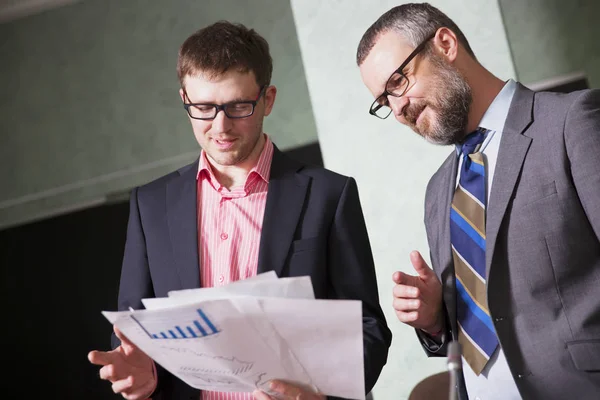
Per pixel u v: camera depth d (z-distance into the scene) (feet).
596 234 5.23
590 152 5.28
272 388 4.68
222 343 4.46
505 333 5.45
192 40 5.59
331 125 10.44
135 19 18.10
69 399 17.21
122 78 18.07
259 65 5.55
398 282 5.53
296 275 5.37
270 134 17.26
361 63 6.36
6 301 17.75
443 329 5.99
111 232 17.72
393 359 9.85
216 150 5.46
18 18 18.54
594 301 5.24
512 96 5.99
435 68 6.03
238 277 5.44
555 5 16.28
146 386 5.05
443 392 7.79
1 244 18.08
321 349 4.48
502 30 10.19
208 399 5.29
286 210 5.58
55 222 17.92
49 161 18.17
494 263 5.54
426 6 6.31
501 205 5.57
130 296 5.58
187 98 5.51
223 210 5.68
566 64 16.15
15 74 18.48
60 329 17.52
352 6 10.61
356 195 5.81
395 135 10.27
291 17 17.40
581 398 5.14
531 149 5.61
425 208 6.59
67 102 18.24
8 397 17.38
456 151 6.36
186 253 5.49
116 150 17.95
